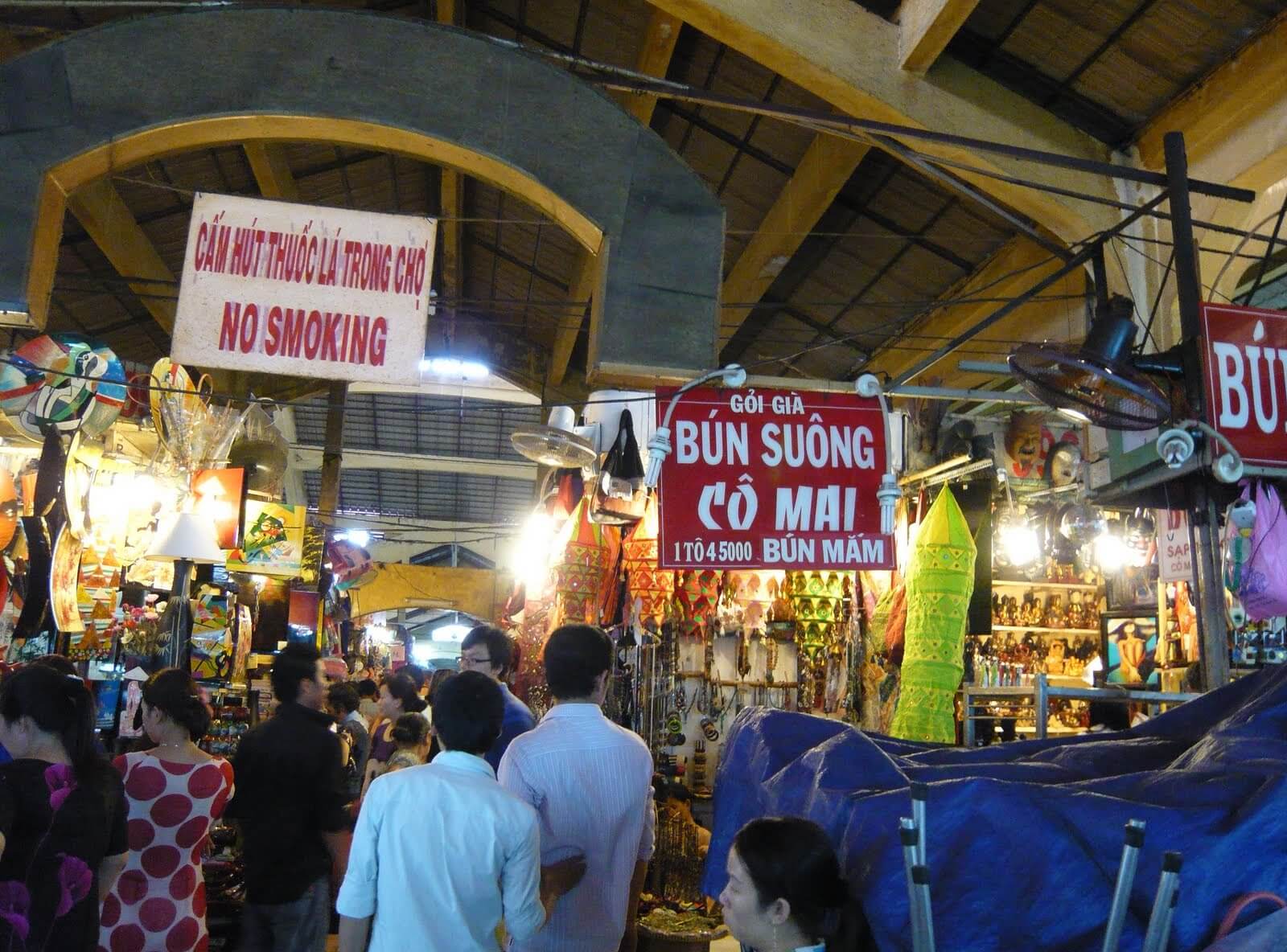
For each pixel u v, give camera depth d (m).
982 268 7.55
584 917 2.51
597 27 7.21
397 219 4.20
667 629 6.56
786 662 6.73
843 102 5.77
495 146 4.30
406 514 23.45
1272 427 3.63
